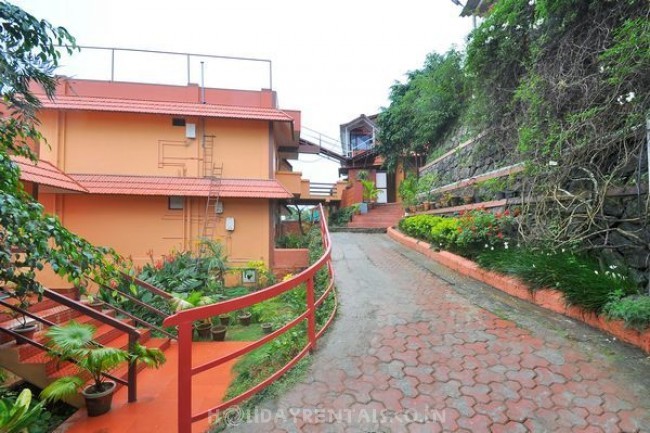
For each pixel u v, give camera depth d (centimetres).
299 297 617
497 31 584
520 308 434
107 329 543
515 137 608
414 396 276
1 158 268
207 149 962
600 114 403
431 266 696
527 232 532
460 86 1088
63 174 773
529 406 259
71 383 329
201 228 938
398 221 1339
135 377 370
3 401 243
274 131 1066
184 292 731
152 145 934
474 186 786
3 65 272
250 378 351
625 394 263
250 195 918
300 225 1390
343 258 815
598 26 415
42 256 254
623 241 392
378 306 474
